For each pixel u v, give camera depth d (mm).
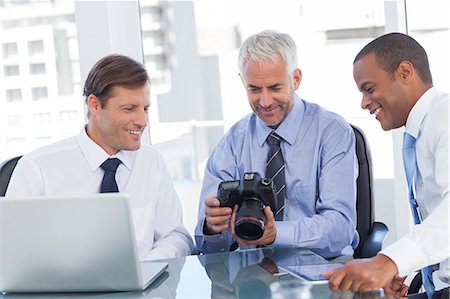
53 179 2266
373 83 1961
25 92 3441
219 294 1646
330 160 2295
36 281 1717
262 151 2379
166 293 1685
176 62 11938
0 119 3492
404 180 2922
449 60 2836
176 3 11773
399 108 1968
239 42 10602
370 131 3225
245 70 2240
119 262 1669
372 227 2334
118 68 2176
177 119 12070
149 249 2287
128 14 3115
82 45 3076
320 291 1610
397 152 2918
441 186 1800
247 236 1910
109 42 3051
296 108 2367
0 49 3502
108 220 1635
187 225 4926
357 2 4047
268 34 2242
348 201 2252
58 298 1701
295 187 2324
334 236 2172
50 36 3408
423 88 1956
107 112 2180
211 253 2221
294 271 1792
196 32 11727
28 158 2287
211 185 2406
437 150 1843
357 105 4047
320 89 4328
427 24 2830
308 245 2129
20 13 4293
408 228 2951
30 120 3467
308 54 4336
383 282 1595
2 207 1661
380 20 3943
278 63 2207
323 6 4281
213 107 12070
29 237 1674
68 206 1637
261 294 1620
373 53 1958
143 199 2314
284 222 2150
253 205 1929
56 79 3389
